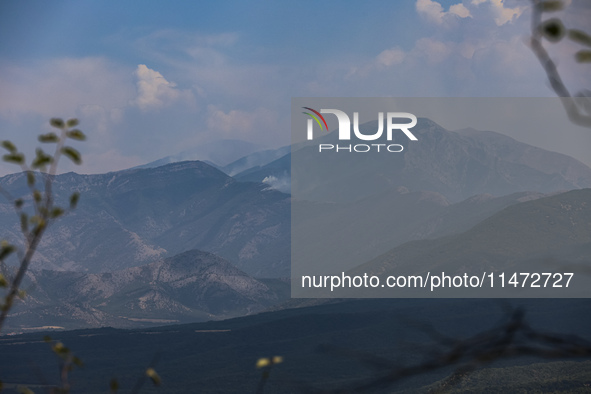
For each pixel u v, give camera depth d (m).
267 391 108.50
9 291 5.48
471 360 4.11
